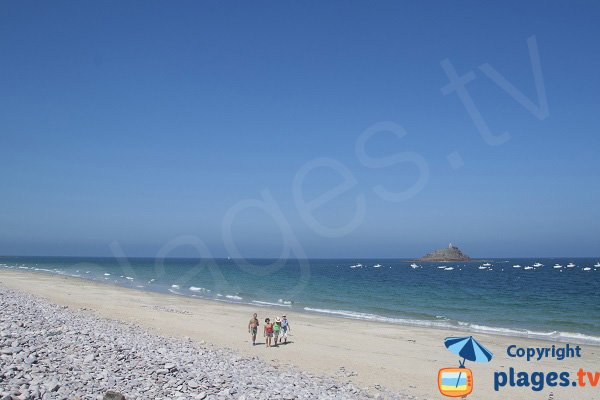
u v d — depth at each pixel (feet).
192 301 137.39
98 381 31.94
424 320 112.68
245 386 38.52
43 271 308.19
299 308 132.36
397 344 77.30
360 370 58.49
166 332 76.38
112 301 121.60
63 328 51.39
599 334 94.99
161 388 33.09
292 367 57.31
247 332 84.38
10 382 27.48
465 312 131.64
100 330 58.13
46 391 27.14
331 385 47.32
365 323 103.30
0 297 79.71
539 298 175.83
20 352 35.17
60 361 35.29
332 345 74.69
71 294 134.10
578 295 188.44
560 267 554.87
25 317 56.13
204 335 77.56
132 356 42.06
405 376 56.39
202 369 42.70
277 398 36.24
